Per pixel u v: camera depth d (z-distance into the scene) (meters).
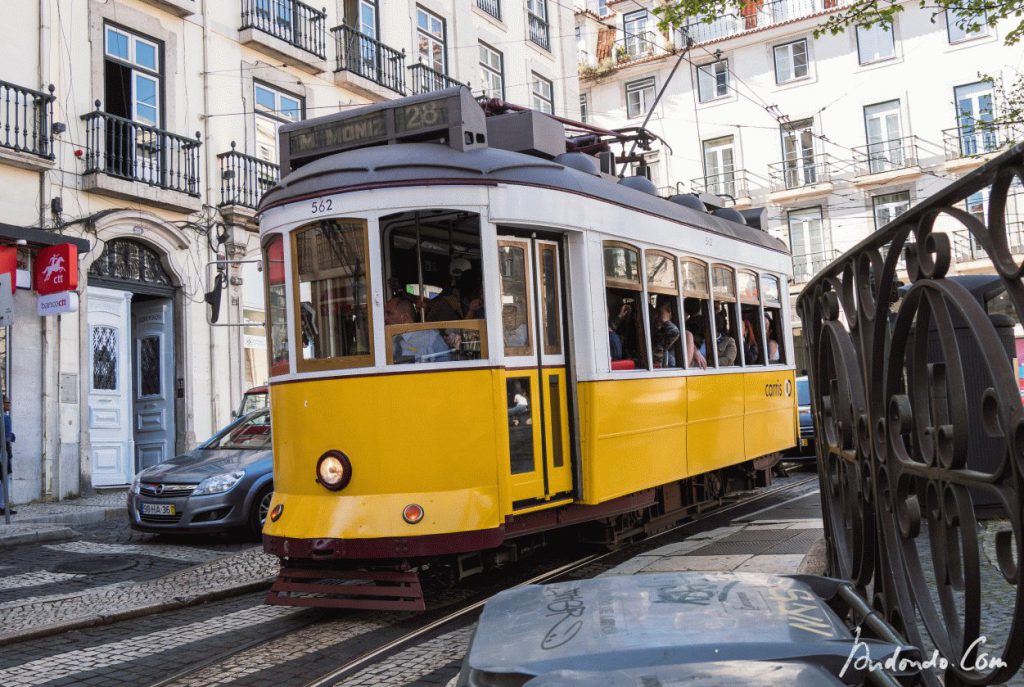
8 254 14.47
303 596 6.79
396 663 5.36
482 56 26.16
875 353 3.51
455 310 6.96
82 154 15.75
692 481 10.33
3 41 14.83
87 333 15.75
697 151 39.47
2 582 8.40
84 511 13.18
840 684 1.74
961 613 4.98
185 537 11.05
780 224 37.91
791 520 9.77
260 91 19.44
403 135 7.29
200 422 17.66
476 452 6.72
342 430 6.71
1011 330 7.98
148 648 5.97
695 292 9.91
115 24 16.61
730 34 38.94
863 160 36.31
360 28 21.84
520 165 7.31
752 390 11.27
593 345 7.69
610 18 42.22
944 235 2.60
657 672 1.81
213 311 16.80
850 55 36.66
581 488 7.57
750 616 2.12
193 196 17.31
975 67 34.47
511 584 7.56
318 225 6.97
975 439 7.73
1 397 11.70
